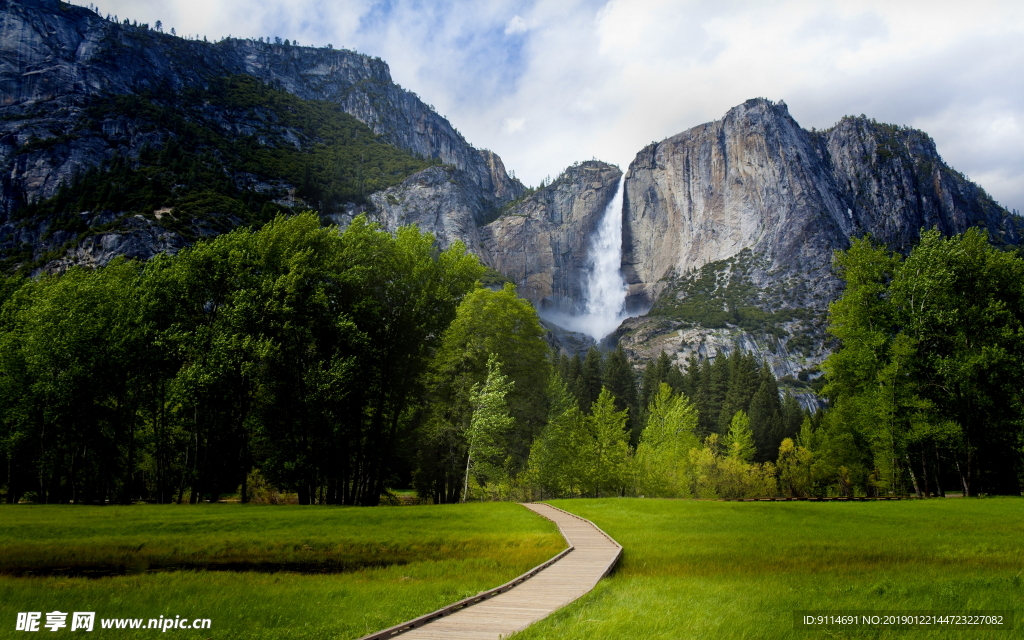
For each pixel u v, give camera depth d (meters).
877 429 48.28
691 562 21.33
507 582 17.45
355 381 45.22
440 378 49.72
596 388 126.00
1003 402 46.59
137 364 45.38
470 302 50.38
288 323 42.81
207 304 51.56
